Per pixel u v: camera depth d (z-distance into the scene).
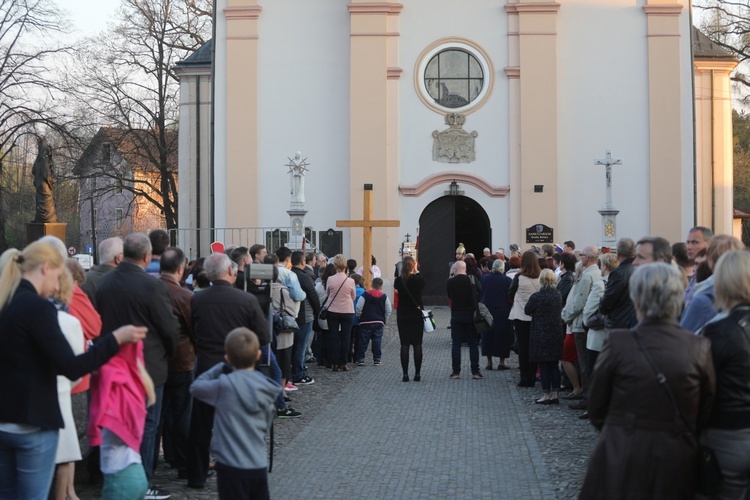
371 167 27.92
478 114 28.17
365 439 10.83
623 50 27.92
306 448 10.35
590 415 5.54
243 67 28.20
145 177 46.56
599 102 27.94
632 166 27.89
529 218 27.84
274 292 12.73
